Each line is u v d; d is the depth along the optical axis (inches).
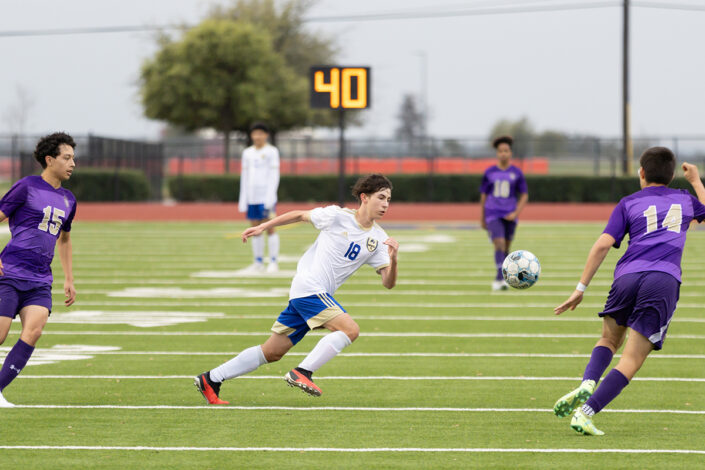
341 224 823.7
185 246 2733.8
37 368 1056.8
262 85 6023.6
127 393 927.0
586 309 1552.7
